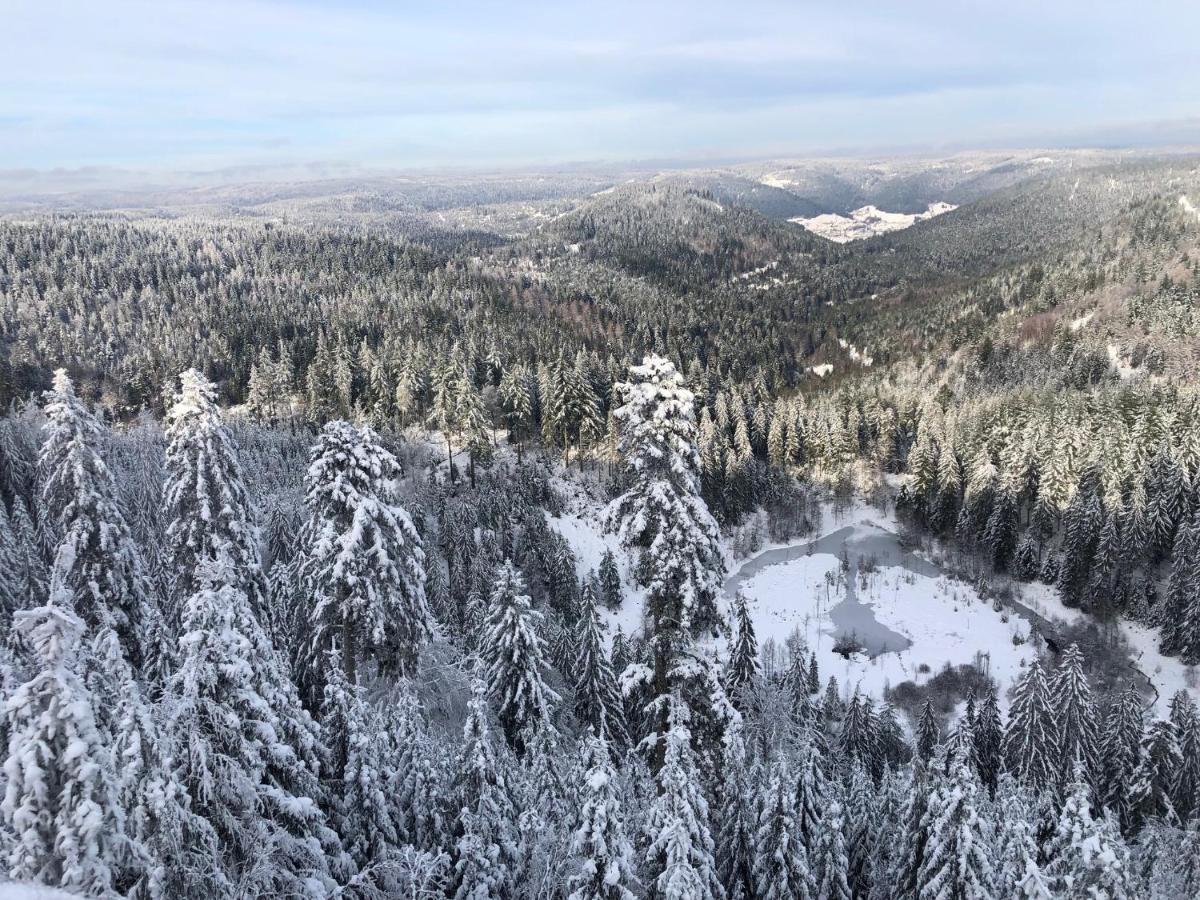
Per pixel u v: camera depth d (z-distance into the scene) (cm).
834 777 3350
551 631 4375
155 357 11156
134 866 1000
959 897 1805
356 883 1353
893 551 8388
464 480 8044
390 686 2645
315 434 8731
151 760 1070
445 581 5600
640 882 1409
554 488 8306
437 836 1748
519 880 1703
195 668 1173
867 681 5972
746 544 8606
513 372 8756
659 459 1605
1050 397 8888
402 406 8812
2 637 1889
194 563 2884
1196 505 6538
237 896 1110
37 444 6425
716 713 1711
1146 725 4409
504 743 2230
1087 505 6688
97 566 2800
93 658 1391
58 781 941
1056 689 3806
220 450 2977
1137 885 2033
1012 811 2595
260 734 1255
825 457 9862
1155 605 6350
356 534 2397
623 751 3241
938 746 3825
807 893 2017
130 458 7019
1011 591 7219
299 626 3078
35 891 892
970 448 8575
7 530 3831
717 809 2166
